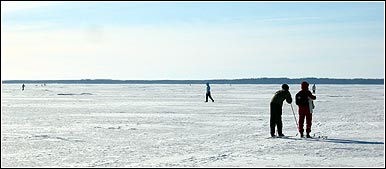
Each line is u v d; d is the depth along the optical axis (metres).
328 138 17.05
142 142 15.91
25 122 23.39
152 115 28.28
